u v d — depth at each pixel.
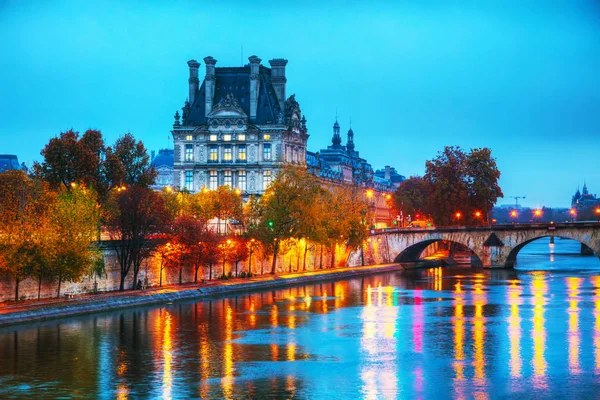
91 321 121.94
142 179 172.62
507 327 121.81
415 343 110.69
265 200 182.88
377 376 94.19
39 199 127.62
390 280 191.12
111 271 140.38
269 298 152.75
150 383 91.00
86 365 97.75
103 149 163.12
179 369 96.69
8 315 115.06
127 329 117.31
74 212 126.50
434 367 98.12
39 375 93.56
